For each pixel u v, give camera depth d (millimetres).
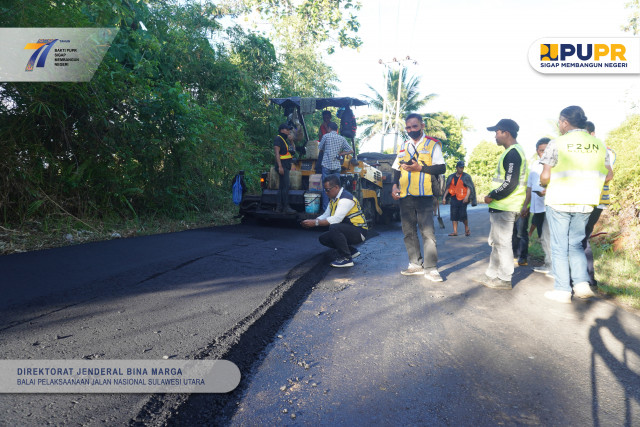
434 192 4301
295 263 4527
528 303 3516
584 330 2867
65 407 1581
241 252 4941
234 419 1660
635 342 2658
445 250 6453
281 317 2943
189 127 7418
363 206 8477
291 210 7453
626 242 5910
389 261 5266
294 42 16406
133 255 4395
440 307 3316
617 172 6648
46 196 5438
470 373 2148
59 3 5359
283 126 7438
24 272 3469
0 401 1600
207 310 2809
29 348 2086
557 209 3592
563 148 3559
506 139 4000
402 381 2033
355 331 2730
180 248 4949
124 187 6625
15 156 5109
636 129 6996
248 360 2211
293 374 2084
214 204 8797
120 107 6465
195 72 10242
